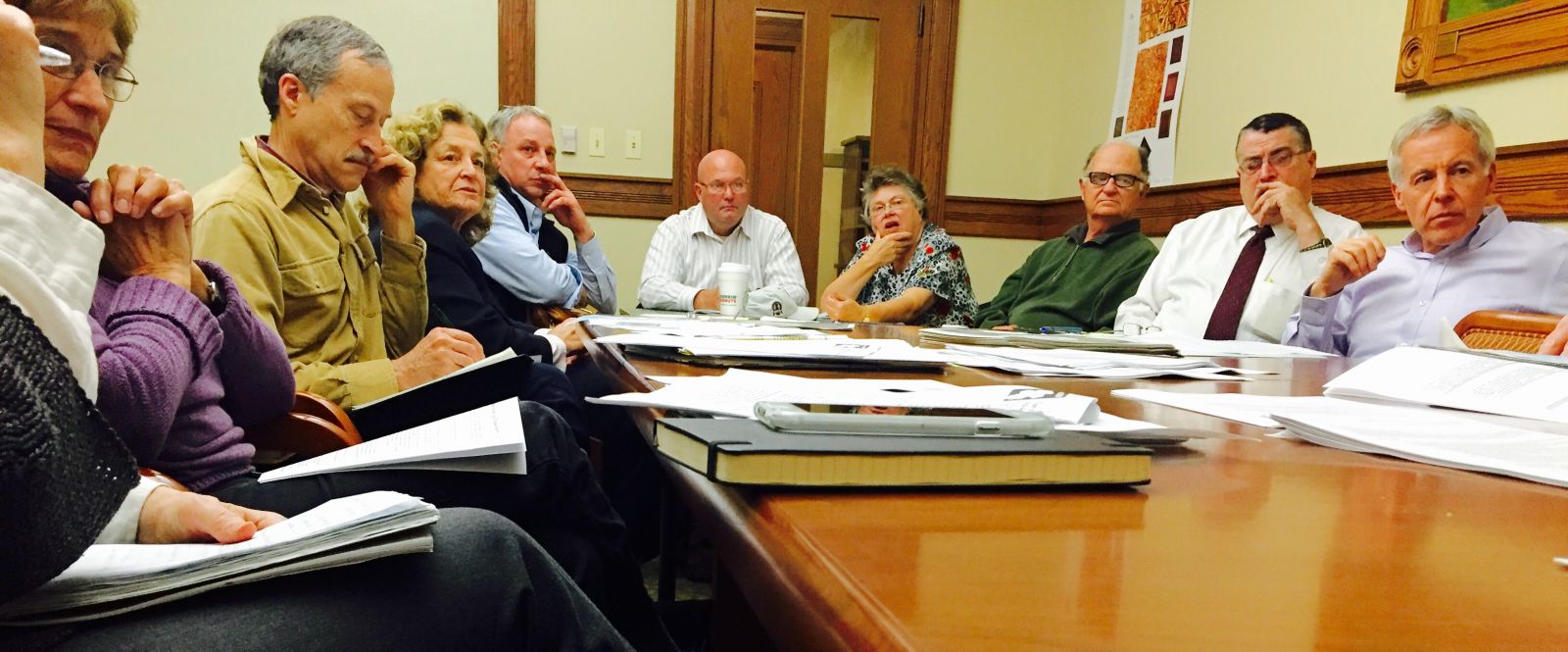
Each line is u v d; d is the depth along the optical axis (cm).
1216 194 309
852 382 84
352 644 54
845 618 27
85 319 57
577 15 356
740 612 76
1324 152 269
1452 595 29
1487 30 216
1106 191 282
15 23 58
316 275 138
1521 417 77
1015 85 399
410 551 55
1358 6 256
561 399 171
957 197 398
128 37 93
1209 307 244
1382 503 45
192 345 87
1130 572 30
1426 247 208
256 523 63
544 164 277
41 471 38
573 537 103
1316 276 219
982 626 24
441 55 347
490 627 61
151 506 60
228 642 50
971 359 116
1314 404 83
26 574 41
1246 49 299
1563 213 201
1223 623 26
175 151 333
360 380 133
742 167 309
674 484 49
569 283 252
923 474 41
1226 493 45
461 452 81
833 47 380
